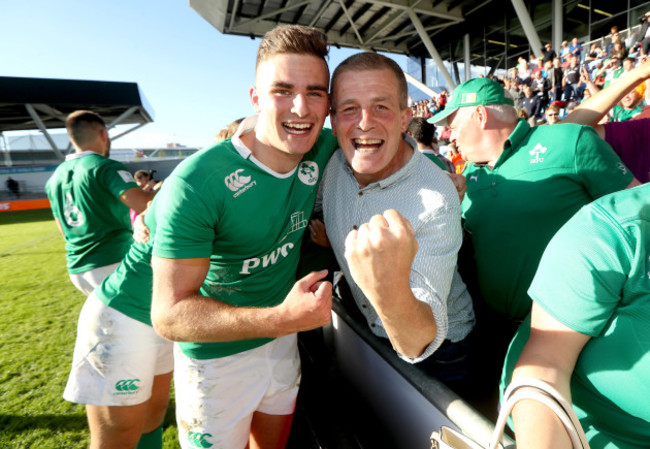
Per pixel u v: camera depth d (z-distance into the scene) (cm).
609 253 65
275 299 134
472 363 143
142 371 145
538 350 72
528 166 149
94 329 142
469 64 1587
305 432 152
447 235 102
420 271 97
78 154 217
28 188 2127
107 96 2756
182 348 129
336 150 139
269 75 101
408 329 82
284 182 115
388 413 124
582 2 1139
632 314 65
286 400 147
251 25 1416
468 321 138
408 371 104
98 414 144
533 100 875
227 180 103
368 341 126
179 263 97
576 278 68
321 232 150
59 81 2623
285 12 1384
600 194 144
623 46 802
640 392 67
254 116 115
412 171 110
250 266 120
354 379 153
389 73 106
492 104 156
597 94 180
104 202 217
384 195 112
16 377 294
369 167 111
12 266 697
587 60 880
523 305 156
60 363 315
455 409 85
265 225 114
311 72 102
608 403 74
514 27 1361
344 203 124
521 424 63
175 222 96
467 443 78
